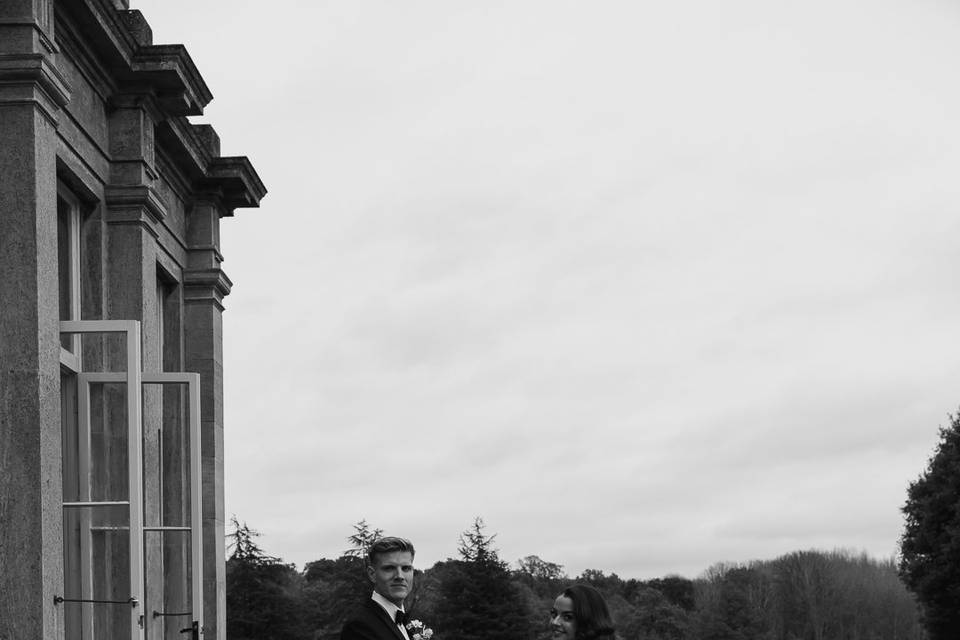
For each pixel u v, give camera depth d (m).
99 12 14.38
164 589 17.33
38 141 11.91
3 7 11.79
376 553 9.10
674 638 134.00
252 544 77.31
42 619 11.56
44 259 11.98
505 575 84.81
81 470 14.31
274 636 76.31
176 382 16.75
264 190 22.23
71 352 14.45
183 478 17.88
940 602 66.81
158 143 18.39
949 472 67.75
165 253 19.47
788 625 138.50
